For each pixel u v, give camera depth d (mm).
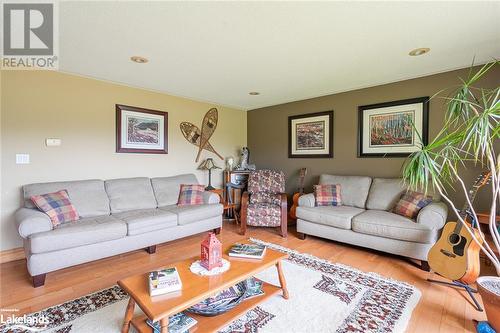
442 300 1974
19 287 2158
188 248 3113
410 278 2332
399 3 1682
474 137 1540
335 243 3295
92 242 2428
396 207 2986
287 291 1980
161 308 1266
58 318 1738
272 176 4250
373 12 1789
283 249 3068
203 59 2650
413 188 2398
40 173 2910
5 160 2699
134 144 3678
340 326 1667
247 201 3775
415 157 1710
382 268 2543
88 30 2045
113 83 3459
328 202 3520
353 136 3818
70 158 3117
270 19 1883
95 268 2547
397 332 1608
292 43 2277
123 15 1826
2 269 2510
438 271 2174
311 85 3590
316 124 4250
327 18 1870
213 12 1791
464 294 2055
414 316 1781
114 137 3488
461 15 1821
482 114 1505
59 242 2223
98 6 1717
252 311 1820
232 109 5109
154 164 3920
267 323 1699
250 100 4523
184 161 4316
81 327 1650
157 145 3938
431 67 2885
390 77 3242
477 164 2750
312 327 1660
